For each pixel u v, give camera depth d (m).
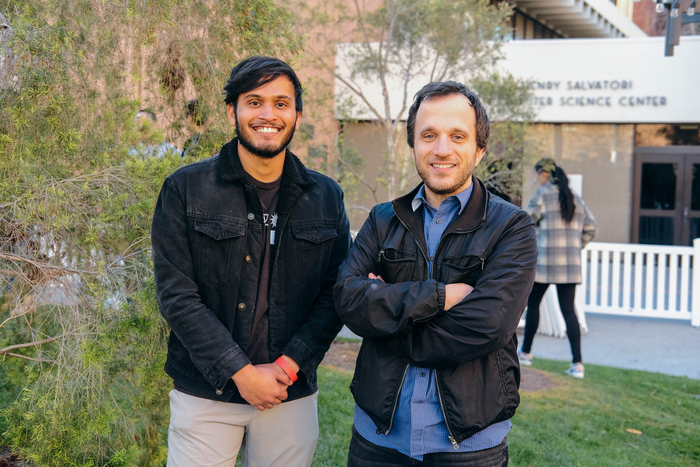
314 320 2.14
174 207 2.00
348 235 2.30
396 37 6.78
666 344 6.55
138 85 2.90
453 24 6.16
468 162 1.90
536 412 4.22
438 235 1.97
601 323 7.59
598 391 4.77
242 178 2.04
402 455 1.89
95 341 2.26
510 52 11.95
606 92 11.69
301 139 5.06
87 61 2.57
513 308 1.79
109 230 2.41
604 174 12.36
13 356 2.73
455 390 1.80
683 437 3.85
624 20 14.38
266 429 2.12
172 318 1.94
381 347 1.92
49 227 2.33
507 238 1.90
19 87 2.32
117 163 2.57
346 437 3.55
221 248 2.02
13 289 2.60
